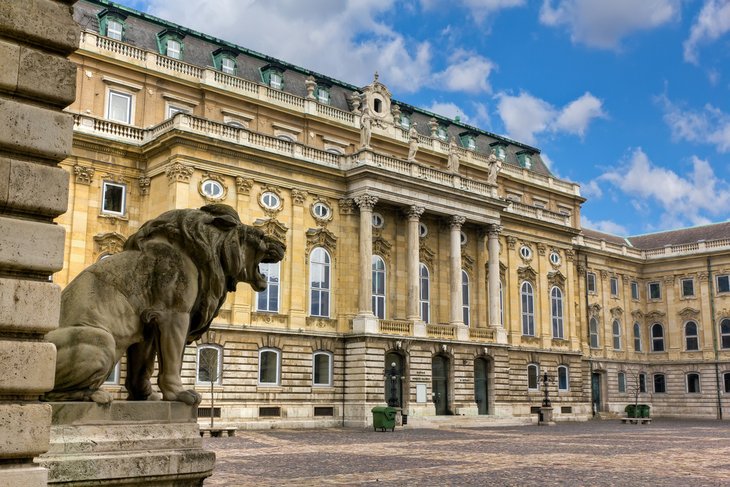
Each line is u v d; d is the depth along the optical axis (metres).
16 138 5.86
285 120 53.72
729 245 78.56
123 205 44.94
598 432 43.25
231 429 36.66
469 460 23.14
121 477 7.38
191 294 8.71
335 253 49.91
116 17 49.19
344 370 48.62
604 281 78.31
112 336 8.07
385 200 50.94
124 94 47.03
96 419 7.69
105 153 44.47
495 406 55.16
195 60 52.31
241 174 45.91
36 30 6.09
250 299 45.34
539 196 72.25
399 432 41.50
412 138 54.78
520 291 62.56
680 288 81.75
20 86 5.94
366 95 58.91
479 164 65.75
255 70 55.81
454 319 53.84
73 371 7.70
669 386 80.81
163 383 8.45
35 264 5.81
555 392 63.28
